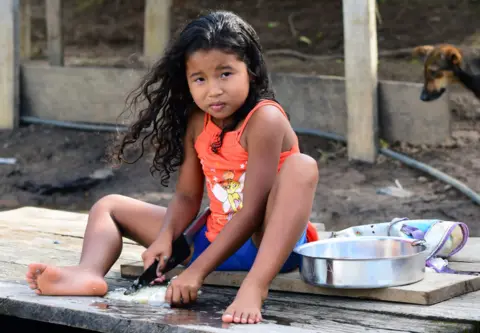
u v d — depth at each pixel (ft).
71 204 36.45
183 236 17.26
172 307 15.49
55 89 45.09
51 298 15.90
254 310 14.29
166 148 18.02
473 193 32.60
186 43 15.79
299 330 13.47
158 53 41.88
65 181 37.81
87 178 38.11
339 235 19.80
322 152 38.75
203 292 16.88
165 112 17.57
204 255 15.74
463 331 13.93
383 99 38.04
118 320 14.51
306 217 15.33
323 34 57.67
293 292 16.48
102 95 43.73
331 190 34.78
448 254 18.81
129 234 18.44
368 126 37.09
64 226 23.88
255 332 13.33
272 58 54.49
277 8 62.85
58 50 46.98
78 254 20.75
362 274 15.28
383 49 54.60
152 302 15.80
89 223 17.87
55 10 46.60
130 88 42.60
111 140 41.04
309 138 39.96
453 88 48.24
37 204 36.52
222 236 15.78
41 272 15.94
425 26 56.70
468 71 44.34
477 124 41.78
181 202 17.78
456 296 15.72
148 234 18.11
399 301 15.26
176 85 17.12
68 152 41.52
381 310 14.90
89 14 68.28
